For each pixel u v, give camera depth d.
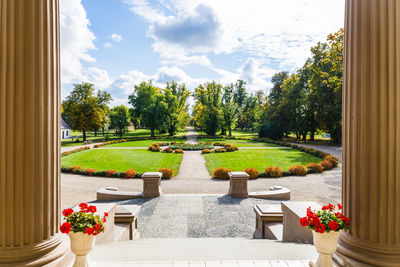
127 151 30.28
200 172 18.02
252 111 75.25
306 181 14.80
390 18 2.65
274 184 14.15
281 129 46.25
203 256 3.79
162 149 32.47
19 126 2.54
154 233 6.79
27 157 2.59
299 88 43.91
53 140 2.86
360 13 2.78
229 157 24.69
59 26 3.05
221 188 13.47
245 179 10.38
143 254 3.88
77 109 44.88
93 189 13.48
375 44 2.68
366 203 2.77
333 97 34.06
